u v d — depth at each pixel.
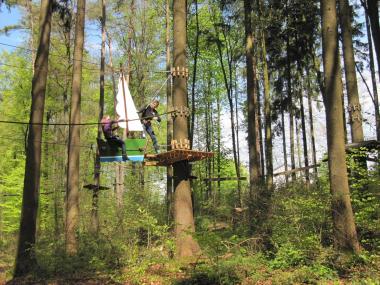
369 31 21.98
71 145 16.22
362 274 8.67
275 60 25.78
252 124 18.64
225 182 35.81
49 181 26.61
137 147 11.93
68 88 27.12
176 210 13.00
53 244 13.72
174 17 13.96
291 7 22.83
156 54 28.52
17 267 12.79
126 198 17.33
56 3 19.05
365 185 11.95
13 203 26.80
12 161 28.00
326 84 10.54
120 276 10.60
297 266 9.59
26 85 26.02
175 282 9.55
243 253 10.04
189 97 31.06
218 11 27.77
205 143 32.81
